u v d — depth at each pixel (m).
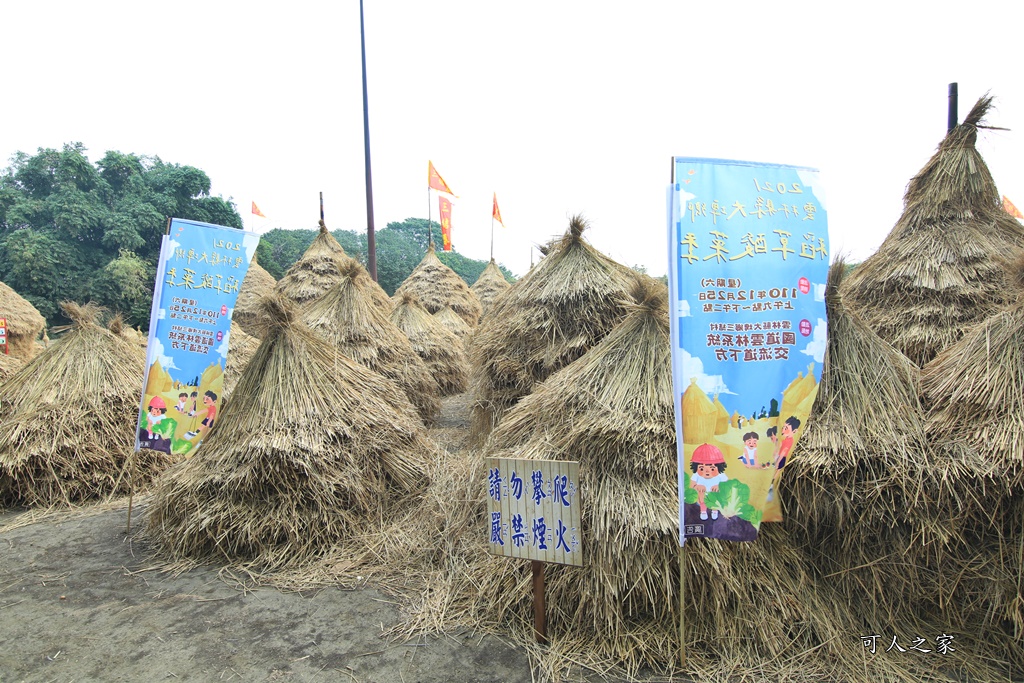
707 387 2.86
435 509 4.76
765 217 2.95
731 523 2.85
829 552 3.37
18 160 29.00
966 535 3.22
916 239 5.79
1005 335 3.45
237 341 8.80
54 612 3.72
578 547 3.07
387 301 12.10
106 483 5.81
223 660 3.21
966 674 2.97
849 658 3.04
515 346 6.26
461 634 3.42
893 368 3.65
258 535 4.33
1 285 12.48
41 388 5.97
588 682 2.97
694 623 3.19
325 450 4.62
